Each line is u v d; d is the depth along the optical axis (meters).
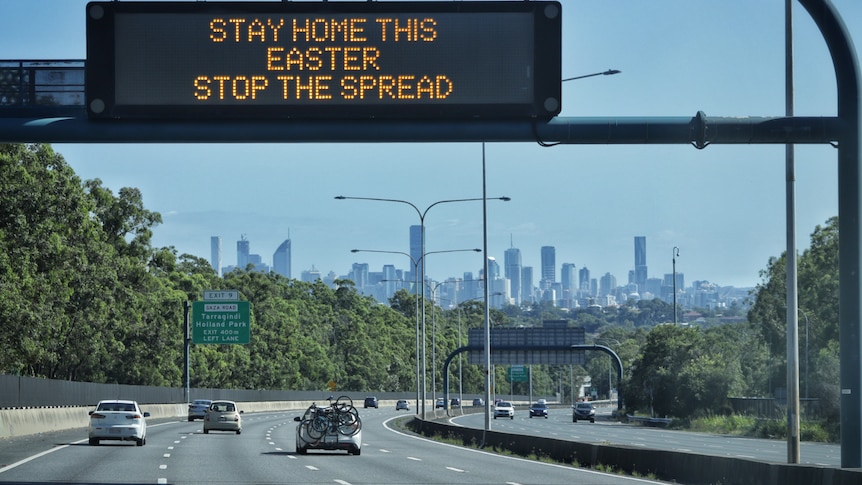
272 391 148.88
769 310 103.94
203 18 21.25
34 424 62.59
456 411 141.75
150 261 127.44
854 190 23.30
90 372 111.38
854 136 23.08
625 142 22.59
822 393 85.25
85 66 21.70
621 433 86.38
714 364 116.75
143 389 103.00
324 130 21.52
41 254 74.00
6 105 21.98
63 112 22.08
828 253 95.56
